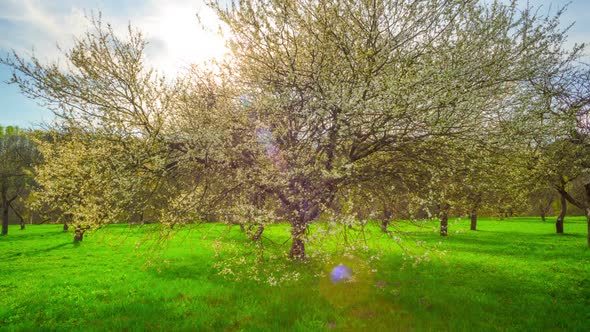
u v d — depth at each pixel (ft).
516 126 31.45
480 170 35.09
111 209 31.83
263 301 30.60
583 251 61.00
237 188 34.17
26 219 173.06
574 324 24.57
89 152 31.58
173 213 33.96
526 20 34.12
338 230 28.25
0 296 35.09
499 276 40.88
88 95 31.04
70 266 51.85
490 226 139.85
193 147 33.63
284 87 35.37
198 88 35.88
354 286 34.17
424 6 33.63
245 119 35.35
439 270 44.21
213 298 31.91
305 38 35.58
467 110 30.76
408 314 27.04
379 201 34.17
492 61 32.48
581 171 50.37
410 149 34.71
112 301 32.37
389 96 29.09
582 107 43.98
